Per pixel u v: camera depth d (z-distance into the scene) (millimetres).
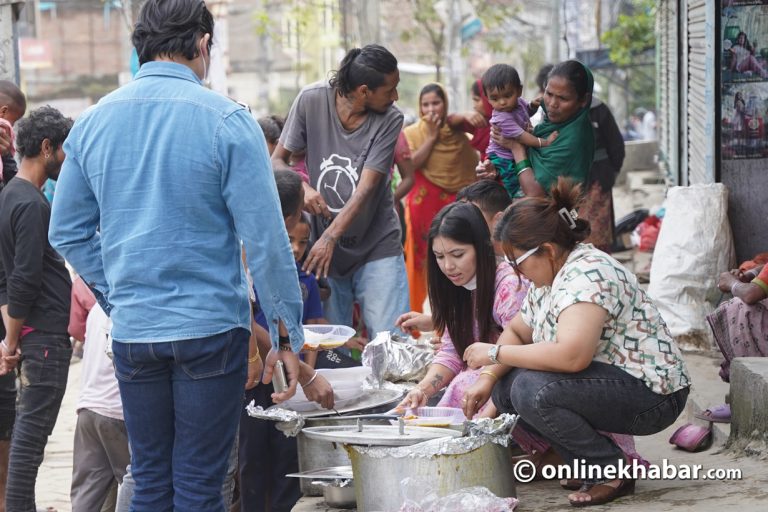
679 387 4625
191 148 3812
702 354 8102
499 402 4906
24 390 5762
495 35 32125
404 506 4344
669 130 14641
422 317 5797
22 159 5734
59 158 5730
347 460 5129
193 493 3922
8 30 8438
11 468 5742
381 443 4430
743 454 5359
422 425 4715
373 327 6828
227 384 3922
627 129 29484
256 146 3846
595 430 4703
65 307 5820
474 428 4473
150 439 4008
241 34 44469
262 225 3828
